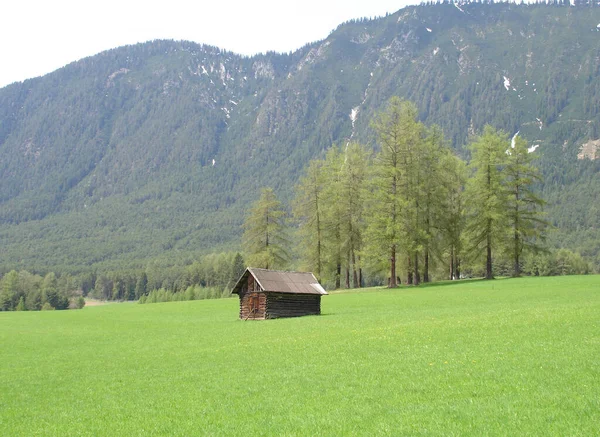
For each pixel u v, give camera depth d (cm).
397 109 7000
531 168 6994
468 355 2275
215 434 1566
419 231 6644
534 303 4159
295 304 5069
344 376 2138
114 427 1734
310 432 1509
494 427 1419
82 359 3272
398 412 1622
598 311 3111
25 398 2306
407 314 4175
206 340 3684
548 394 1648
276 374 2292
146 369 2738
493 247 7119
